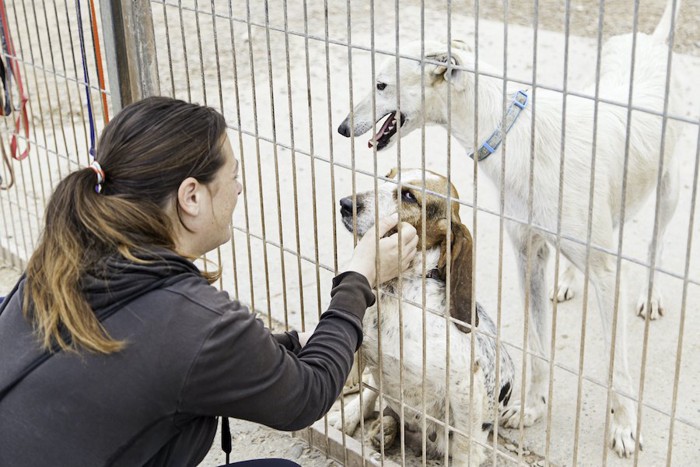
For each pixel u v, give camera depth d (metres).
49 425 1.85
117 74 3.42
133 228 1.86
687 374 3.88
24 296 1.92
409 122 3.91
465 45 3.73
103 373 1.82
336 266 2.82
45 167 6.05
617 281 2.21
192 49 8.26
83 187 1.87
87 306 1.81
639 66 4.11
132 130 1.91
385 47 8.05
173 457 2.01
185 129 1.92
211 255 5.02
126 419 1.84
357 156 6.12
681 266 4.76
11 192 5.71
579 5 8.56
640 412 2.28
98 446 1.86
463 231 3.05
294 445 3.47
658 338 4.16
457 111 3.74
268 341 1.96
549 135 3.51
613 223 3.81
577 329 4.25
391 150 6.15
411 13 8.80
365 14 8.88
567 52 2.07
